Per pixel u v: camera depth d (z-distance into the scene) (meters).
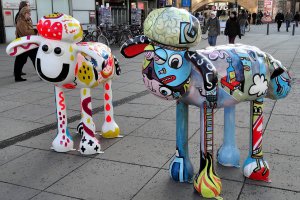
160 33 2.93
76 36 3.90
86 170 4.00
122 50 3.21
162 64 3.01
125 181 3.72
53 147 4.58
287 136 4.86
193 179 3.64
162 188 3.55
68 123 5.64
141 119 5.79
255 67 3.24
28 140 4.98
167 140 4.85
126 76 9.52
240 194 3.38
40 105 6.83
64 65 3.91
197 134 5.03
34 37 3.93
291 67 10.21
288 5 52.50
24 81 9.09
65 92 7.73
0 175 3.94
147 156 4.33
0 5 16.77
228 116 3.89
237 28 14.71
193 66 3.04
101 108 6.45
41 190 3.60
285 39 19.88
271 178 3.68
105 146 4.68
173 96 3.12
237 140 4.75
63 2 18.89
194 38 2.99
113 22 20.77
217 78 2.95
